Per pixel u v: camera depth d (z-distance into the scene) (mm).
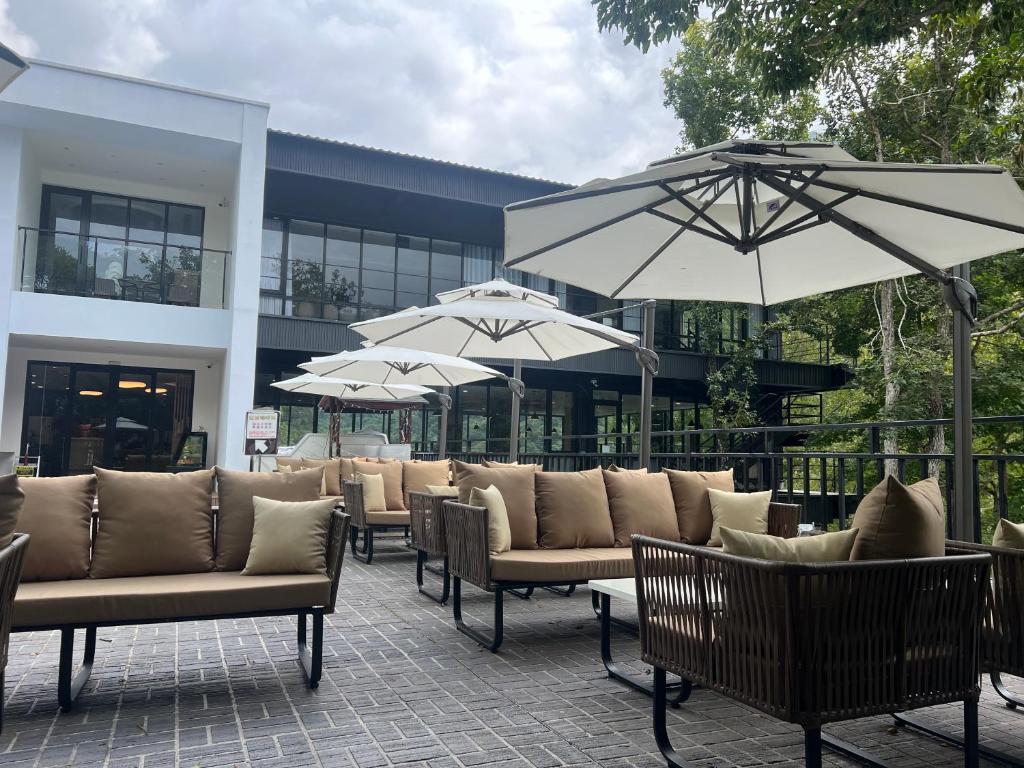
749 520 4668
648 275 4129
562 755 2477
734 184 3330
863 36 6285
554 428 16391
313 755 2441
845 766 2441
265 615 3109
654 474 4965
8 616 2389
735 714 2908
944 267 3508
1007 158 11305
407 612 4707
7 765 2350
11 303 10148
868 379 14211
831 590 2016
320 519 3457
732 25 6812
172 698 3014
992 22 5945
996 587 2557
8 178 10406
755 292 4270
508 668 3496
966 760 2258
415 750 2496
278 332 12609
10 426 12148
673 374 15641
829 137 14141
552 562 3992
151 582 3166
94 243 10836
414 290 14812
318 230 14156
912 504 2199
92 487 3402
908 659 2133
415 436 14969
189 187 13305
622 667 3506
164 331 10844
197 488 3562
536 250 3672
